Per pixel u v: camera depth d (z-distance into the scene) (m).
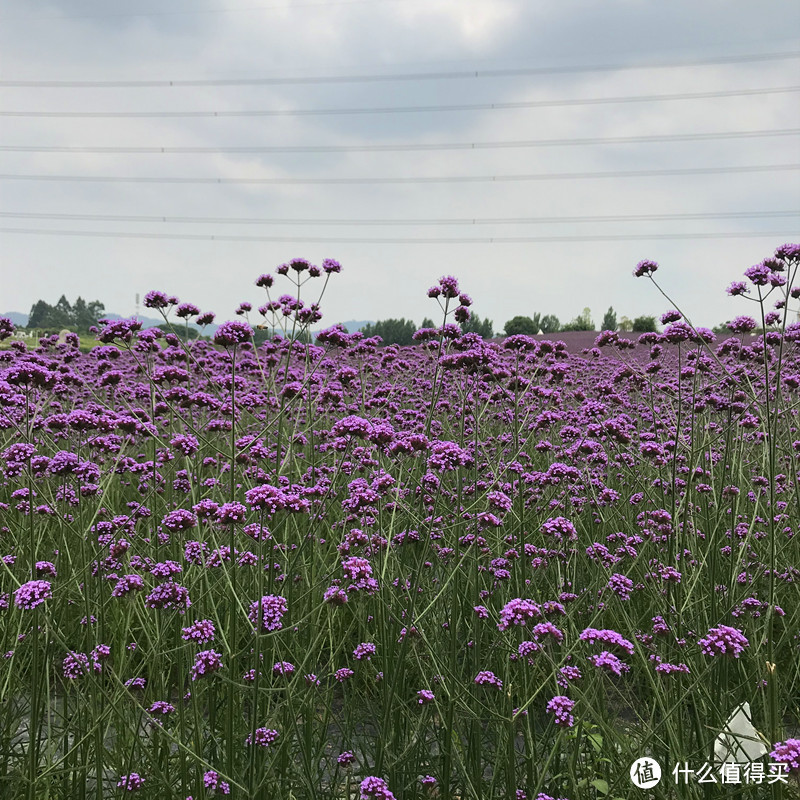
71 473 3.56
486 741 3.58
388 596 3.71
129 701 3.19
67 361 8.76
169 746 3.09
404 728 3.40
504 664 3.76
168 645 4.01
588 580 5.18
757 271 4.00
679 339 5.47
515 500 5.24
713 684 3.54
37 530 4.58
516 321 24.70
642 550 4.36
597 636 2.79
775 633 4.94
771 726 2.68
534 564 4.43
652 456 5.26
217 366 9.08
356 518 3.97
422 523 3.61
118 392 6.90
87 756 3.03
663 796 2.91
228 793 2.75
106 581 4.23
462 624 4.32
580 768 3.31
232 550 2.96
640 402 9.25
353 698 3.66
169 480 5.53
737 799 3.04
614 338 6.40
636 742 3.29
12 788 2.98
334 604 3.02
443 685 3.00
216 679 3.29
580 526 5.57
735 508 4.96
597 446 5.40
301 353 7.02
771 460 3.43
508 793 2.77
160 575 3.19
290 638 3.90
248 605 3.62
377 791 2.64
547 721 3.85
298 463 5.88
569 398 9.70
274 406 7.30
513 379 6.20
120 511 6.16
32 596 2.61
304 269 5.18
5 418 3.81
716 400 5.86
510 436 6.47
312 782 2.91
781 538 5.23
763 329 3.93
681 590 4.24
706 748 3.21
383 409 6.82
